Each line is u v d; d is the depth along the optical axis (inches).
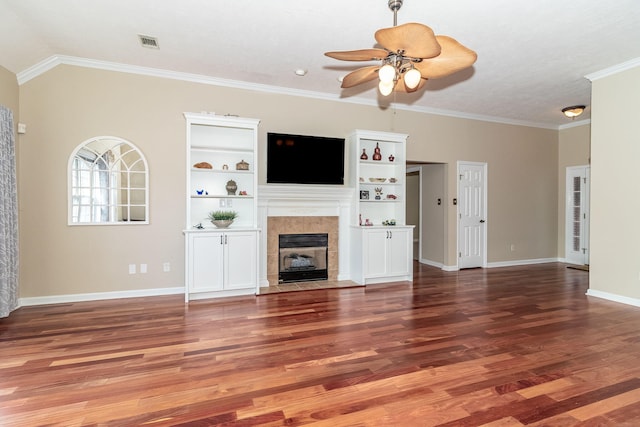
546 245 281.7
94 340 115.3
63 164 158.6
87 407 77.0
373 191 221.3
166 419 73.0
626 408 77.8
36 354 104.1
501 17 119.9
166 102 174.1
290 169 194.9
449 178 246.2
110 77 164.9
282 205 197.8
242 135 188.7
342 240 210.4
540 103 221.8
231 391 84.0
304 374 92.4
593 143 174.2
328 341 115.0
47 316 139.7
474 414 75.1
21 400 79.5
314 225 204.8
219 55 153.6
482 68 164.7
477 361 100.6
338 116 210.4
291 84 189.9
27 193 153.7
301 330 125.1
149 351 106.6
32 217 154.6
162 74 172.2
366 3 112.4
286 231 199.2
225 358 101.9
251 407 77.4
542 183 278.8
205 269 165.9
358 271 200.4
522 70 167.2
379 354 105.0
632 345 112.3
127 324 131.0
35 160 154.7
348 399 80.7
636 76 156.6
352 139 206.5
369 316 141.6
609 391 84.6
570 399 81.2
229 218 176.7
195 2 112.9
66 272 160.2
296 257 204.7
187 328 127.0
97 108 163.0
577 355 104.9
